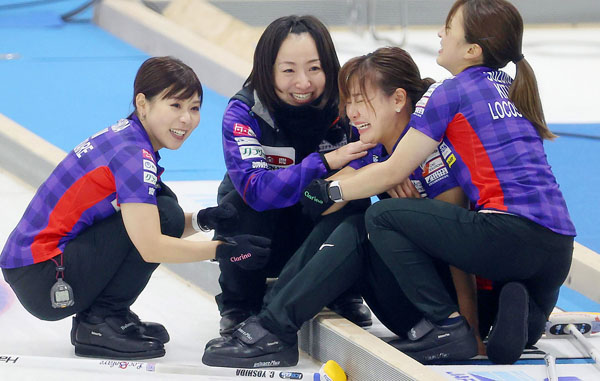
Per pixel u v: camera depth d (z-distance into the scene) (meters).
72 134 22.80
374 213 10.98
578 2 34.72
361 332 11.27
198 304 14.22
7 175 20.28
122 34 32.06
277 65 11.77
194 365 11.35
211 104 25.88
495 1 10.87
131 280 11.63
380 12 34.19
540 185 10.73
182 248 11.22
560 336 12.43
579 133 22.78
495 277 10.94
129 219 11.03
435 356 11.15
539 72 28.45
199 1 33.22
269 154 12.38
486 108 10.82
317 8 34.09
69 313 11.62
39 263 11.29
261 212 12.20
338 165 11.67
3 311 13.54
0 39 31.66
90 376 11.12
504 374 11.01
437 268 11.70
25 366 11.34
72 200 11.27
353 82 11.26
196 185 19.22
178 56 28.81
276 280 12.01
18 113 24.19
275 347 11.42
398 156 10.92
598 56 30.41
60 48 30.78
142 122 11.53
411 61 11.34
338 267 11.23
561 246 10.74
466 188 11.04
